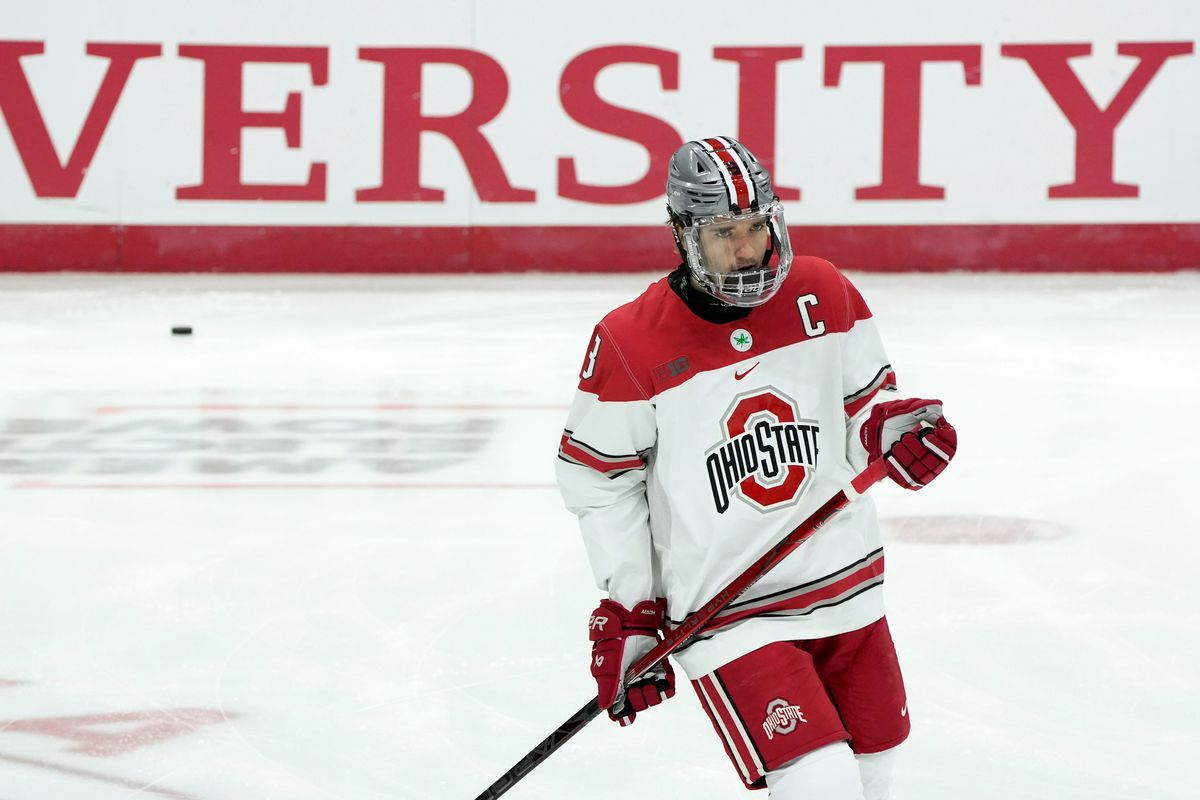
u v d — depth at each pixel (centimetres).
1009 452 2278
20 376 3089
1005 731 1239
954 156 4650
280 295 4366
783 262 845
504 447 2420
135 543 1861
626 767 1184
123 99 4709
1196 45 4556
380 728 1275
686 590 882
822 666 898
